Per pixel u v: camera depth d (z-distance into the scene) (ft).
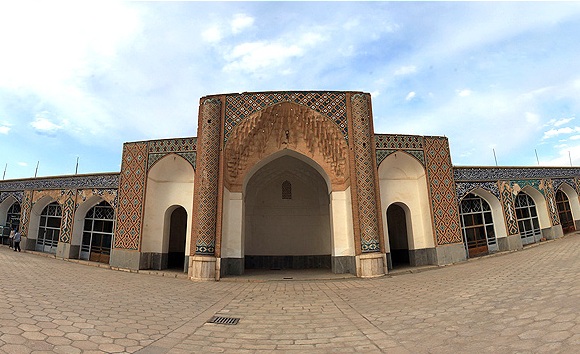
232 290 19.72
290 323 11.92
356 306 14.53
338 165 27.63
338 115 27.04
